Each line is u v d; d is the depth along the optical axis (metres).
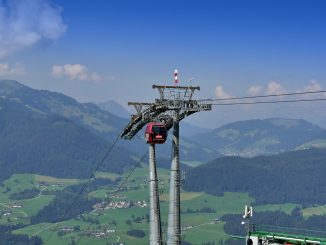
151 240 77.00
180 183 68.19
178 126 68.75
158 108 70.56
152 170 77.81
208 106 68.56
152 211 77.19
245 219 75.81
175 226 67.50
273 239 74.12
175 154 68.31
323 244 70.56
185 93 68.19
